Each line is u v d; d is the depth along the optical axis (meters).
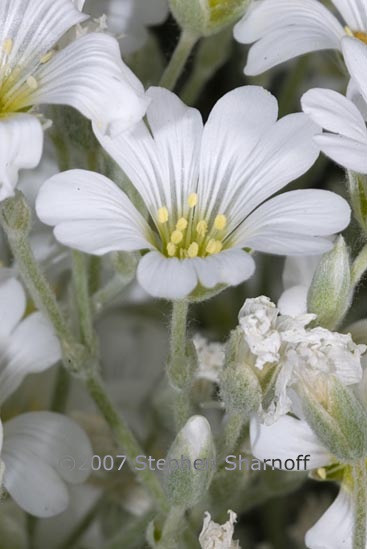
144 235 0.15
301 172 0.15
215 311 0.19
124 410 0.18
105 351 0.19
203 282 0.14
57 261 0.18
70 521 0.18
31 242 0.18
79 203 0.15
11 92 0.15
